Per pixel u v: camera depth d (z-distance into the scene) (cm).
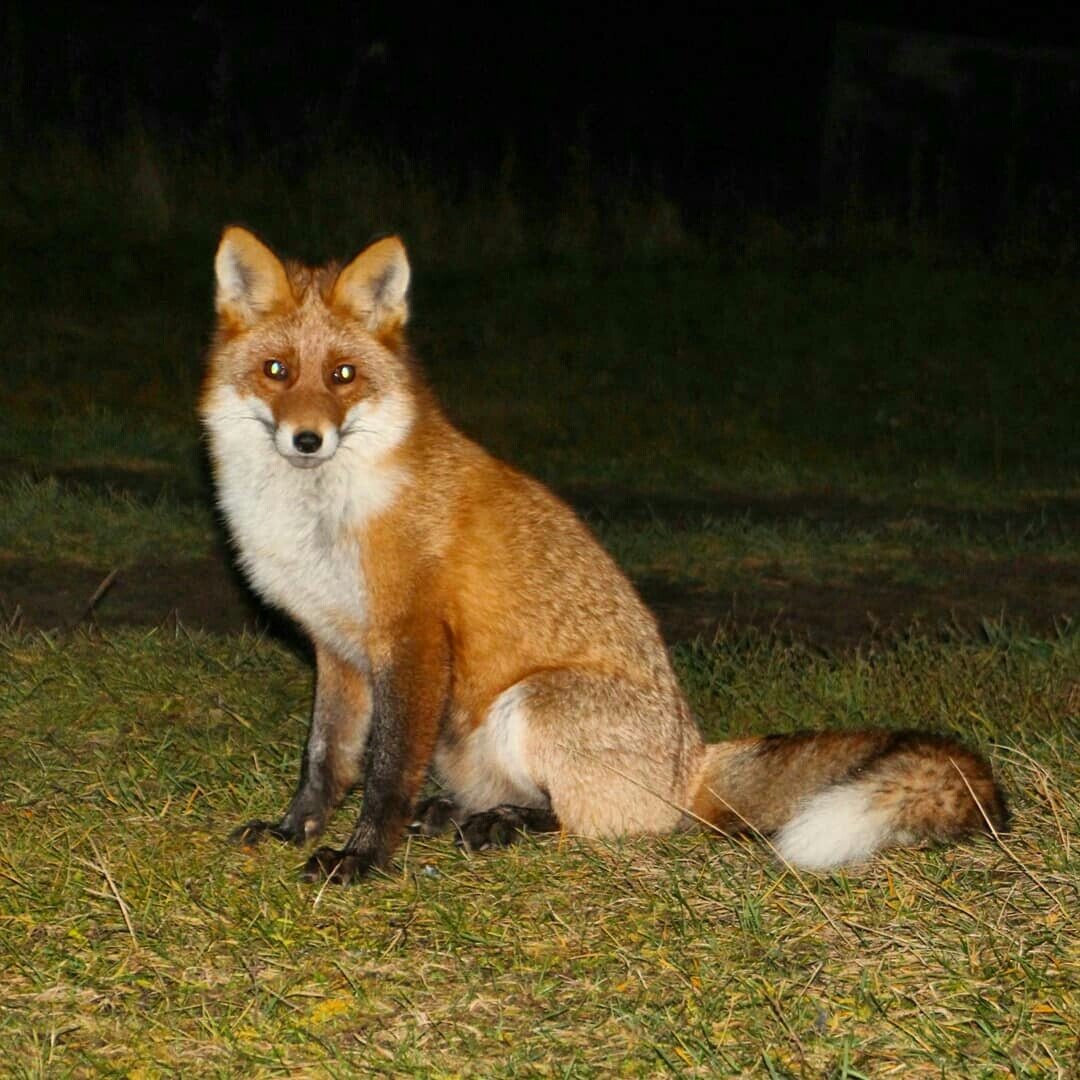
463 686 848
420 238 2922
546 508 870
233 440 838
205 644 1208
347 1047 590
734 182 3428
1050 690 1098
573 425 2303
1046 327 2761
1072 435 2361
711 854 795
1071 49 3500
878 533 1767
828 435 2327
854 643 1339
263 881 750
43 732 992
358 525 813
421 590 819
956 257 3108
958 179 3419
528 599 839
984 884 736
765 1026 603
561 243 2972
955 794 782
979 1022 596
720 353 2609
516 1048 588
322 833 842
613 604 871
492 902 729
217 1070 570
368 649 829
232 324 846
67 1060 577
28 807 845
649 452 2206
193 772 916
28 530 1575
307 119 3341
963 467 2195
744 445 2262
